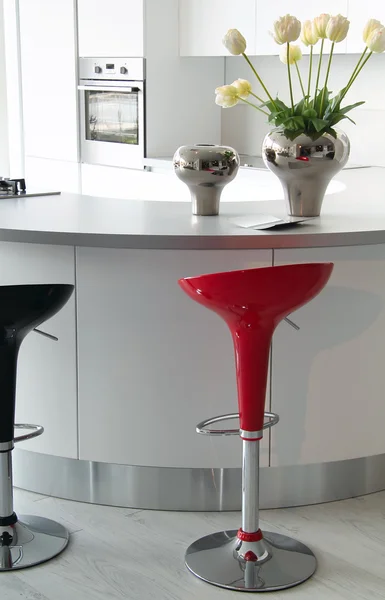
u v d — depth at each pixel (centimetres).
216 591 250
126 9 566
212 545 273
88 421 301
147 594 249
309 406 299
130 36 568
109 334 292
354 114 541
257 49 536
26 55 641
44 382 303
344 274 291
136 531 286
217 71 606
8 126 664
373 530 287
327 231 271
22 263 296
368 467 313
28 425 276
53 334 298
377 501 309
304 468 304
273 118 290
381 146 529
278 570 258
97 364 295
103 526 290
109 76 587
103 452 301
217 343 289
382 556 270
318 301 291
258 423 254
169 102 584
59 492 312
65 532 282
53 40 619
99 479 305
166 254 282
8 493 273
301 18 510
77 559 268
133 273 286
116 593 250
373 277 296
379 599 246
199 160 295
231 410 294
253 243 266
